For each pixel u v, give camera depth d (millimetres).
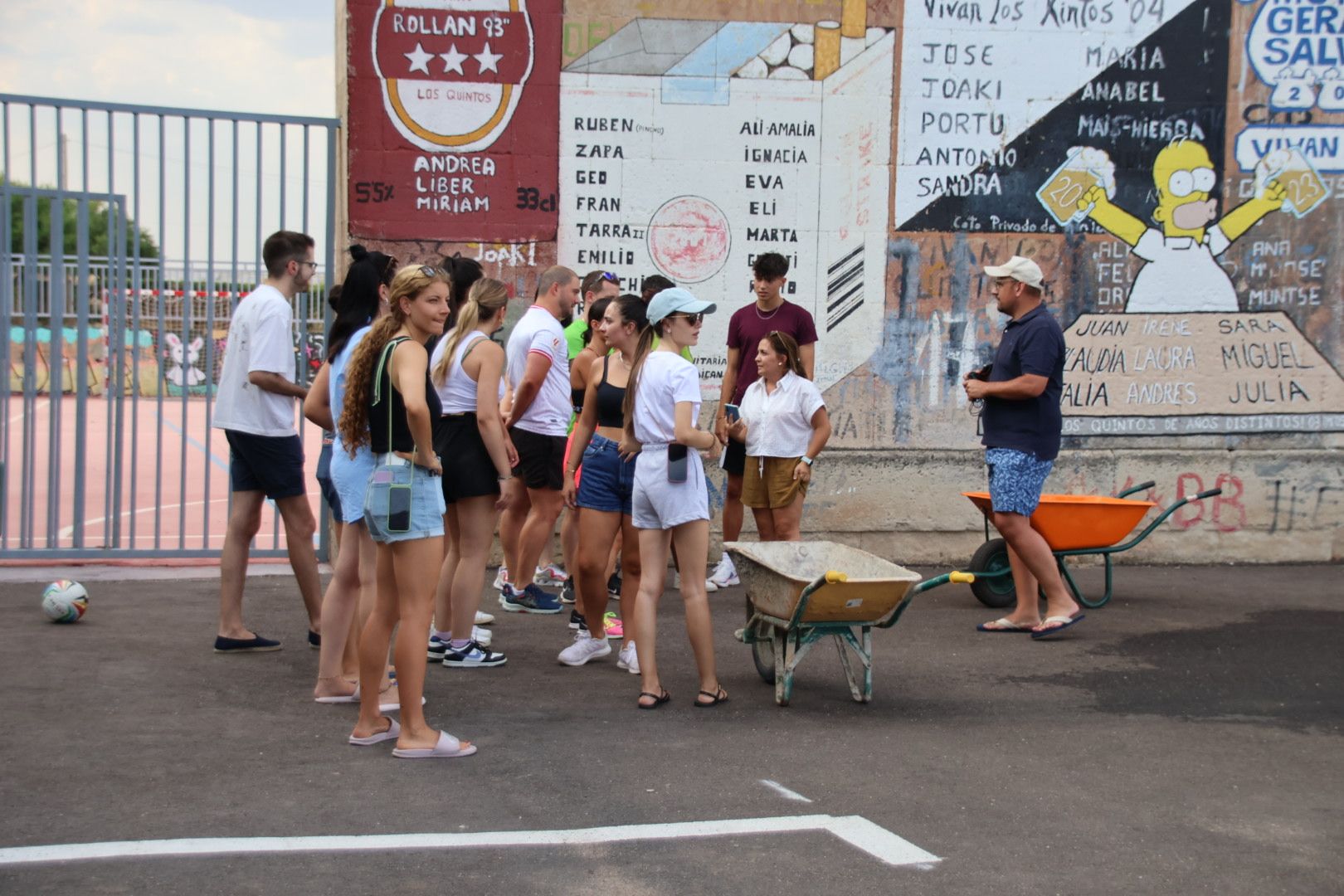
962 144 9992
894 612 6184
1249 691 6668
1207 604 8797
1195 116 10172
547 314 7926
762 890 4004
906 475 9922
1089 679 6887
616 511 6859
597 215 9703
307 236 7000
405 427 5137
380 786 4918
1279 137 10242
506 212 9609
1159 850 4438
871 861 4258
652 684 6195
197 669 6617
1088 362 10188
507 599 8328
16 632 7273
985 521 9641
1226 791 5086
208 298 9242
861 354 10000
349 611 6098
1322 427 10398
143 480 15016
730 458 9023
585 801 4789
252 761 5195
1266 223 10273
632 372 6281
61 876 3996
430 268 5199
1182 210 10195
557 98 9609
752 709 6191
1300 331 10344
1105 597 8680
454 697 6281
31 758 5145
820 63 9820
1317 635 7910
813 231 9898
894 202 9961
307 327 9359
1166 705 6395
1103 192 10125
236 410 6824
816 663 7184
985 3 9938
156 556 9375
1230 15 10141
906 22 9867
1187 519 10219
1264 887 4133
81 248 9141
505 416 8117
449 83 9484
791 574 6453
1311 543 10320
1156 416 10266
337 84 9758
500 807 4707
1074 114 10070
